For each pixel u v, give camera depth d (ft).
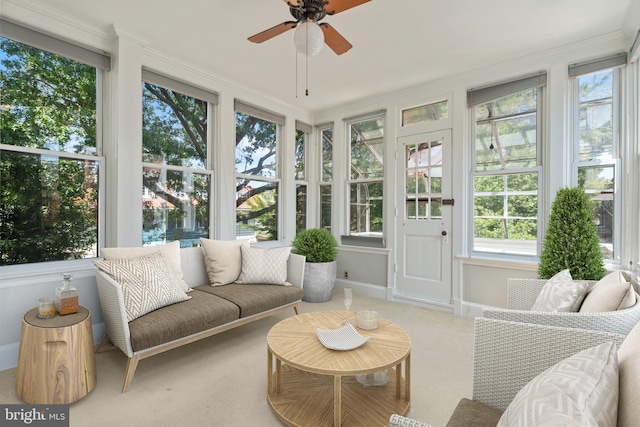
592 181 9.32
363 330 6.43
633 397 2.43
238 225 12.83
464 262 11.41
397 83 12.18
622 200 8.82
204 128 11.63
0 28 7.20
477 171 11.34
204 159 11.64
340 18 7.98
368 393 6.23
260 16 8.04
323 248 13.05
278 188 14.48
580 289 5.82
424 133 12.38
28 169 7.91
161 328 6.70
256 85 12.40
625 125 8.72
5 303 7.33
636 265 8.11
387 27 8.40
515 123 10.61
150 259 7.88
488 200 11.13
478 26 8.37
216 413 5.77
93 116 8.98
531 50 9.68
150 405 5.97
